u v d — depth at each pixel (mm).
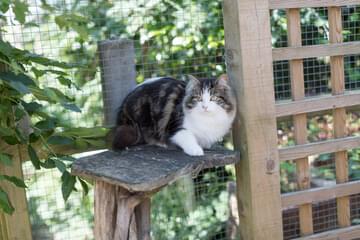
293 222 3033
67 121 3219
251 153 2256
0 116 2027
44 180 3188
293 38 2297
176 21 4051
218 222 3762
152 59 3986
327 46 2342
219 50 4008
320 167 4043
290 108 2318
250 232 2359
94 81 3660
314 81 3539
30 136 2088
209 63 3885
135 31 4043
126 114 2393
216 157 2096
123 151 2207
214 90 2197
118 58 2477
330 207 2994
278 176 2334
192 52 4031
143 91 2406
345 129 2496
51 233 3225
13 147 2186
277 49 2244
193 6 3994
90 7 3844
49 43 3342
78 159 2090
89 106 3498
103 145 2336
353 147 2496
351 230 2586
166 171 1853
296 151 2377
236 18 2160
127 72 2510
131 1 3992
